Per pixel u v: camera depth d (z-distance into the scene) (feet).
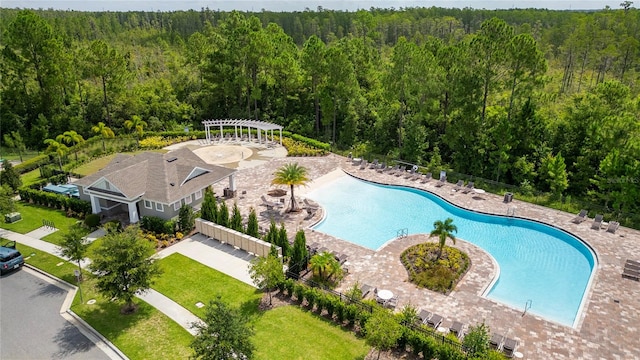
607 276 90.89
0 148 204.23
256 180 151.84
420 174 155.84
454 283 88.12
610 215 119.34
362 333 72.79
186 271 94.58
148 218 112.06
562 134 151.43
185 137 209.26
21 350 72.02
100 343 73.56
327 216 124.47
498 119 155.63
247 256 101.04
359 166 166.50
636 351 69.00
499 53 140.05
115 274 75.61
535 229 117.91
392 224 119.85
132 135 205.87
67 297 87.10
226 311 60.75
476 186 146.20
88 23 475.72
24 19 196.44
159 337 74.23
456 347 66.18
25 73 211.41
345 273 92.27
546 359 67.41
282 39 253.44
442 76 164.55
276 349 70.33
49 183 147.23
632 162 116.88
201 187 122.31
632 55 277.03
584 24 337.52
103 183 116.88
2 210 113.91
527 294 87.97
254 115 233.35
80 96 232.12
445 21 513.04
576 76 299.58
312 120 221.87
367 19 439.63
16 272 96.84
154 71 323.16
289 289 83.66
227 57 223.92
